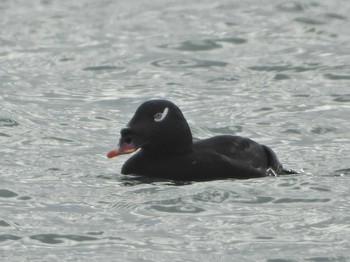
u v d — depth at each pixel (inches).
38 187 528.7
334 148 605.3
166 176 528.4
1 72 823.1
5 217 485.4
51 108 711.7
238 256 441.4
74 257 441.7
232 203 498.6
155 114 528.7
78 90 770.2
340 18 1007.6
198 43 918.4
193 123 671.8
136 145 524.1
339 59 852.6
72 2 1110.4
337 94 745.6
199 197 503.8
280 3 1070.4
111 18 1024.9
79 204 502.6
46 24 997.2
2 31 969.5
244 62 852.6
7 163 573.0
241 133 649.6
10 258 440.5
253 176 530.0
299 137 635.5
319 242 455.2
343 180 533.0
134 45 915.4
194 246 452.8
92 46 913.5
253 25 986.7
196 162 527.2
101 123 674.8
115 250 448.8
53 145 615.8
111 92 765.3
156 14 1043.3
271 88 772.6
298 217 482.3
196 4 1089.4
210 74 818.2
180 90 769.6
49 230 470.9
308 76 804.0
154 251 447.5
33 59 868.0
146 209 492.7
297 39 932.0
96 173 551.2
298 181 528.1
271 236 462.3
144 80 802.8
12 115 681.0
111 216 486.9
